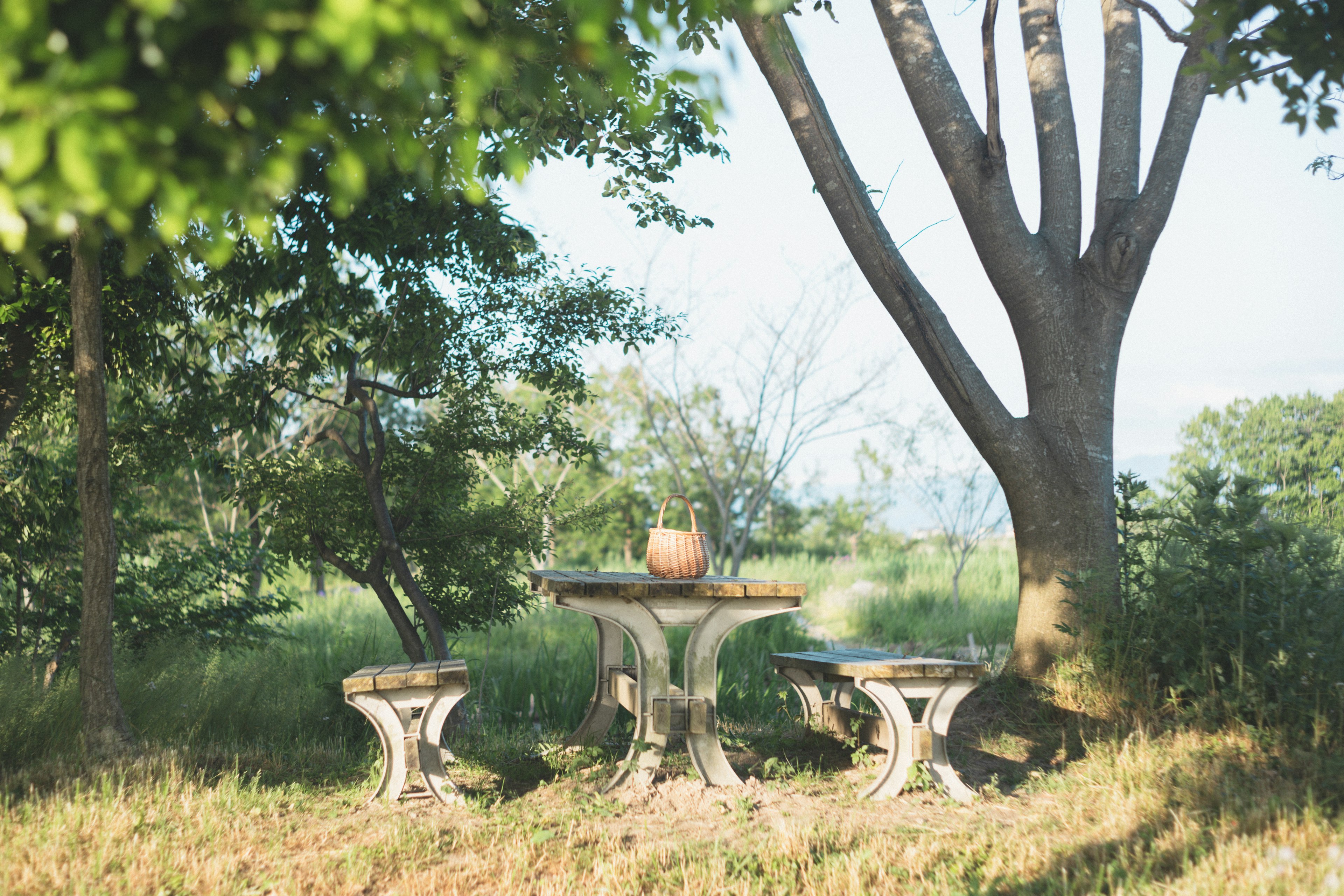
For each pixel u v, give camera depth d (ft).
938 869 11.02
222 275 19.75
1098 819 12.85
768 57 19.45
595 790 14.92
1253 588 16.66
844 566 62.54
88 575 15.53
